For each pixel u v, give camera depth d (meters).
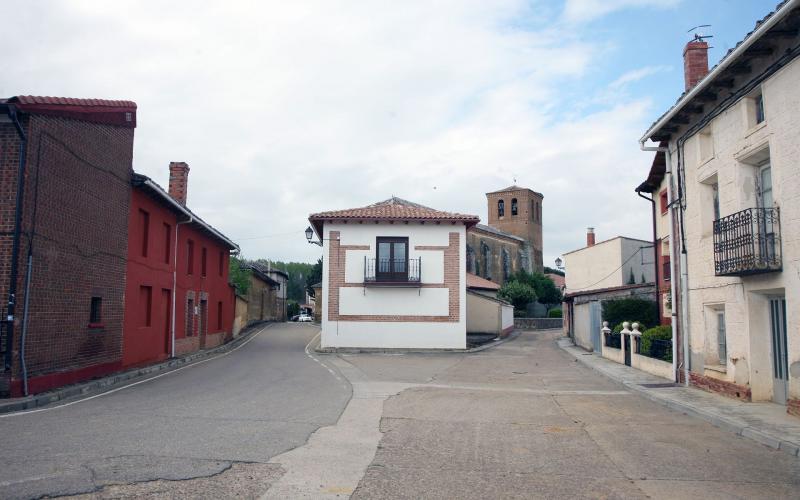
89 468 6.12
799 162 9.21
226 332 30.17
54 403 10.96
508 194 81.12
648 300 24.31
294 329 40.50
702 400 11.49
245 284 42.31
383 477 6.19
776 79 9.76
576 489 5.91
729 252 10.83
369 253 27.11
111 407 10.41
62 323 12.81
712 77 10.71
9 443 7.30
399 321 26.86
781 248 9.70
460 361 22.28
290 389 13.26
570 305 35.50
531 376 17.45
